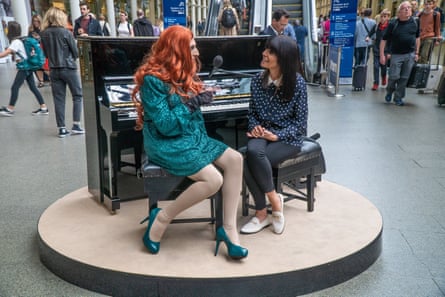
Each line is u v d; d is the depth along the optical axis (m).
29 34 5.98
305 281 1.96
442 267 2.22
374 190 3.29
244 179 2.42
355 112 6.28
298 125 2.44
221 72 3.01
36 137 4.96
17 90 6.11
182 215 2.60
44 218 2.52
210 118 2.69
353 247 2.15
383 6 16.83
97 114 2.55
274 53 2.34
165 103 1.99
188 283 1.88
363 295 1.98
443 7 8.74
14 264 2.25
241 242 2.21
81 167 3.86
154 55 2.06
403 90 6.77
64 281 2.10
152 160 2.12
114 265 1.98
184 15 6.32
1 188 3.35
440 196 3.17
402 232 2.60
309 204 2.60
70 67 4.82
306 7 9.64
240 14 9.34
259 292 1.91
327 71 8.47
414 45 6.54
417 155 4.21
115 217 2.55
